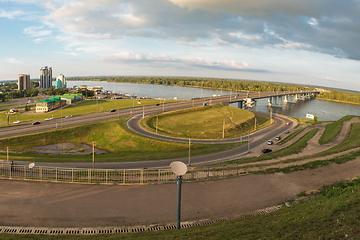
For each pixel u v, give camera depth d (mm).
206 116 134125
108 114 133250
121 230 22219
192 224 23016
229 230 18578
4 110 164375
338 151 46281
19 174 35562
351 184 29172
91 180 33719
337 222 15805
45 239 19906
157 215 24812
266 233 16812
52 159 61781
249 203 26953
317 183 31109
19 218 23922
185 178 34031
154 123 116000
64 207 26125
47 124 108500
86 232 21984
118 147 86250
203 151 71125
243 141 87438
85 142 94375
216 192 29656
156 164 55906
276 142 83375
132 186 31422
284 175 34094
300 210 20484
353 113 199000
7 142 85562
